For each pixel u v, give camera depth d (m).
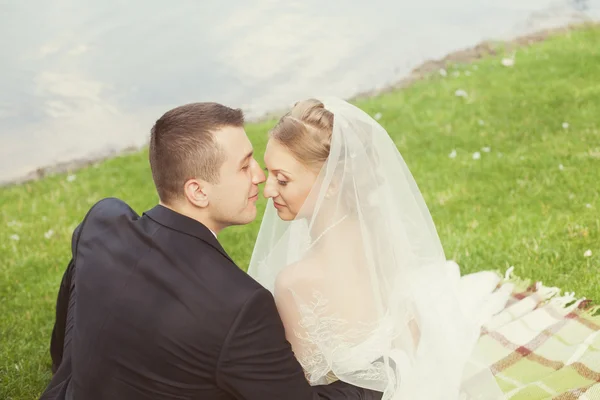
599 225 4.67
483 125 7.24
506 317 3.80
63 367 2.70
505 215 5.17
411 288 2.66
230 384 2.12
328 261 2.57
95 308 2.25
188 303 2.12
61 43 12.05
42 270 5.33
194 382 2.14
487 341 3.60
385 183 2.65
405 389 2.60
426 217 2.90
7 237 6.20
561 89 7.76
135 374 2.17
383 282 2.63
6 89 10.78
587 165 5.72
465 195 5.64
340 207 2.60
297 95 10.04
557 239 4.60
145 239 2.28
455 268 4.10
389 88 9.69
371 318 2.59
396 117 8.10
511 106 7.59
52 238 6.07
